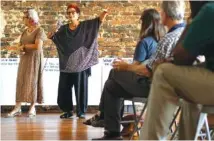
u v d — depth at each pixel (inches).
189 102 93.5
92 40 249.6
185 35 93.1
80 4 327.0
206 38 90.0
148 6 331.0
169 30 126.8
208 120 116.6
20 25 323.0
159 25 150.3
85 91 252.7
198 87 90.2
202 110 92.7
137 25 328.8
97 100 305.7
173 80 90.8
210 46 91.6
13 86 303.7
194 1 96.4
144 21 151.4
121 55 327.3
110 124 149.4
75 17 248.7
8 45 321.4
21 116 266.8
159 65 93.4
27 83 266.5
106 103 149.2
